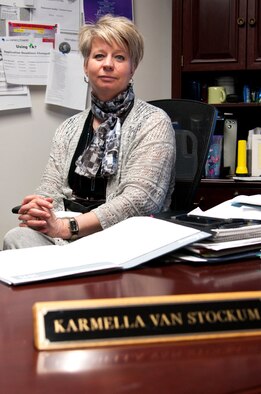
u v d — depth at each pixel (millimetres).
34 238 1414
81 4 2760
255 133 2705
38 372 486
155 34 3025
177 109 1993
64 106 2752
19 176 2686
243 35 2631
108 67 1732
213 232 946
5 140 2623
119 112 1783
